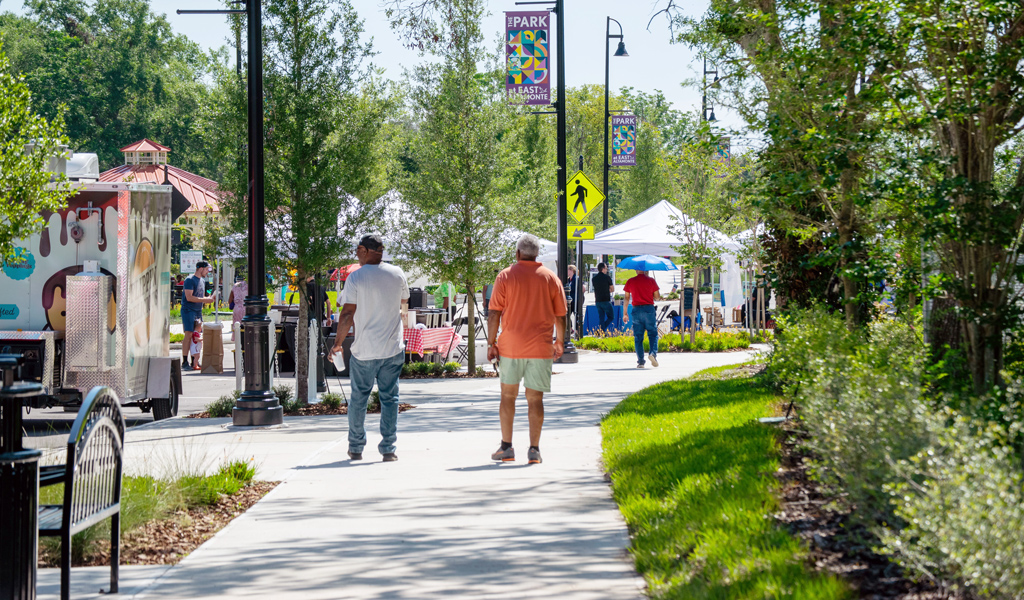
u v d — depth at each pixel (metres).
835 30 11.15
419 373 26.72
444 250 26.80
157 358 19.14
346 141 21.16
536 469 12.23
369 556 8.16
